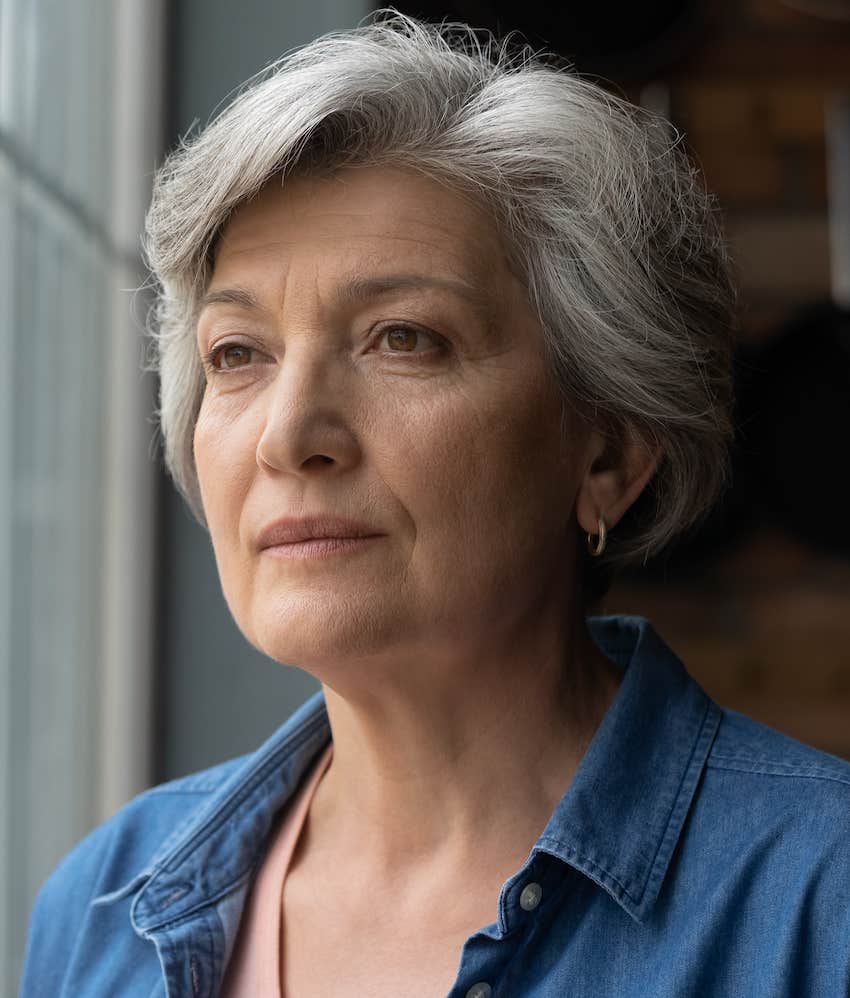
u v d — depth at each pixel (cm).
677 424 103
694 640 321
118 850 120
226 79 224
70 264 186
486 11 280
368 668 96
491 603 95
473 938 91
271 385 98
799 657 321
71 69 186
